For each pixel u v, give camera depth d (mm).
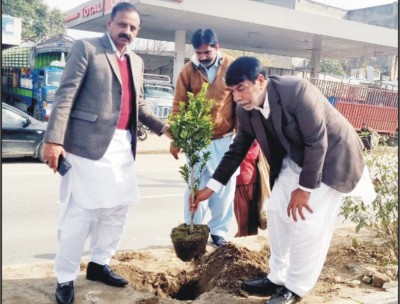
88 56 3164
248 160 4699
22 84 18578
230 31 24828
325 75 32281
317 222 3223
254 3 21844
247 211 4824
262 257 4148
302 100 2977
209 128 3723
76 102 3215
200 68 4520
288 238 3451
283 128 3092
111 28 3281
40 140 11016
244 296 3486
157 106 18359
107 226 3508
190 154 3754
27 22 42438
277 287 3518
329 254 4457
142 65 3551
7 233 5820
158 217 6867
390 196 4367
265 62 43281
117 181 3338
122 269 3885
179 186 9281
